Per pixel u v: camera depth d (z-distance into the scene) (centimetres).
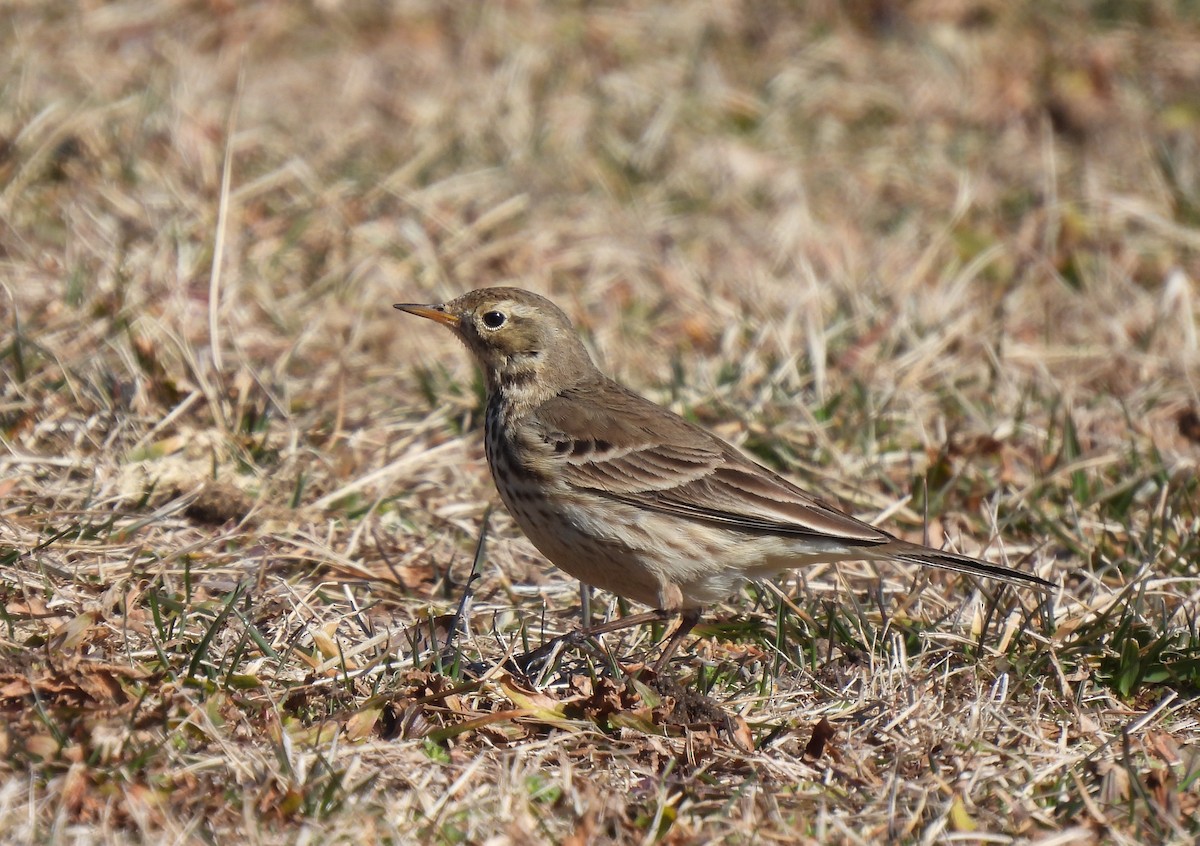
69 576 1014
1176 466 1292
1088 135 2000
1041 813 827
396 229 1650
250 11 2016
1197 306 1670
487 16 2073
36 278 1454
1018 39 2156
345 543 1145
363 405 1361
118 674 861
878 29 2166
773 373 1430
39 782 779
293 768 805
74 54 1883
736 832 795
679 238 1745
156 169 1678
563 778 827
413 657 941
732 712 930
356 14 2062
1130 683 973
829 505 1032
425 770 832
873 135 1978
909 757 874
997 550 1180
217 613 992
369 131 1850
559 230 1719
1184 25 2192
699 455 1027
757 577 1033
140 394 1267
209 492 1152
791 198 1819
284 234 1616
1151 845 794
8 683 850
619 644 1051
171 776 794
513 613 1072
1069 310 1658
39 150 1659
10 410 1233
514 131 1875
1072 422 1321
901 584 1130
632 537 1013
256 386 1323
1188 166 1925
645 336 1561
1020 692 961
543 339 1091
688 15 2141
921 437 1360
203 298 1473
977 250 1759
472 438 1325
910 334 1537
